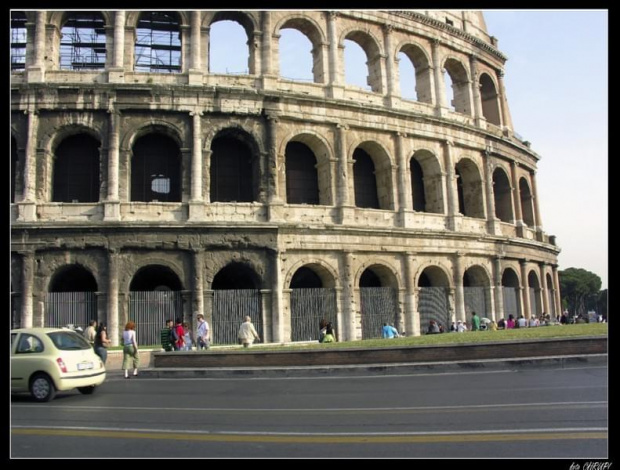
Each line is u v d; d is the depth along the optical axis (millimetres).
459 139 57969
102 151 45156
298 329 47062
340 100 50375
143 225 43531
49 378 22172
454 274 55031
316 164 52188
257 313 45469
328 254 48719
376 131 53062
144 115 46094
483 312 57531
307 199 51844
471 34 62625
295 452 12617
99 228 43156
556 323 63688
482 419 16094
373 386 24500
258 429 15344
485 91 67000
